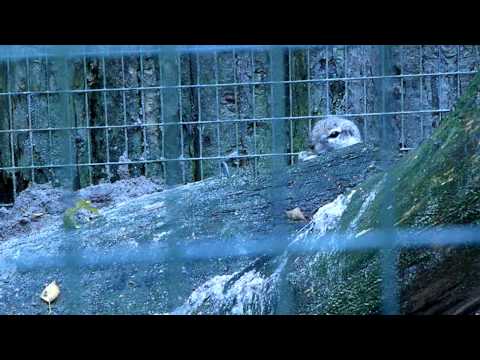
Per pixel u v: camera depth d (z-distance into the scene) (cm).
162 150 1227
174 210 788
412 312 538
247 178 847
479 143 517
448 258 518
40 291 691
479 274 520
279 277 592
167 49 570
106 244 736
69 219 815
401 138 1116
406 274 526
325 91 1210
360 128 1173
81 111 1213
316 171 826
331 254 569
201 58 1170
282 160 810
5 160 1227
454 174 520
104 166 1212
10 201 1231
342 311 548
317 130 1149
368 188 584
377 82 1088
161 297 654
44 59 1138
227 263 663
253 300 605
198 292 634
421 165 538
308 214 751
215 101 1199
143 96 1223
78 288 683
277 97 573
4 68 1195
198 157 1179
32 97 1194
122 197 1080
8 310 676
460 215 518
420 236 523
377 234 544
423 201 527
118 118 1233
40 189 1139
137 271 690
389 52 587
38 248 751
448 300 536
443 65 1127
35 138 1202
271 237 674
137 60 1219
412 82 1117
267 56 1188
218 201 793
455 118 532
